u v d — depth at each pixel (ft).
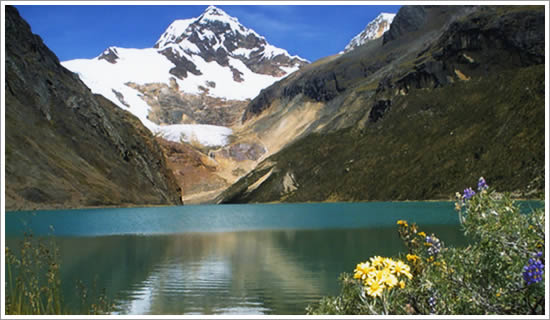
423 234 30.81
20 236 111.65
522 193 282.36
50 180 277.23
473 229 24.03
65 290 53.93
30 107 310.86
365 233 129.08
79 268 73.26
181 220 206.49
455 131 424.87
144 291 54.75
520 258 23.04
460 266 24.68
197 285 58.80
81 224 175.01
